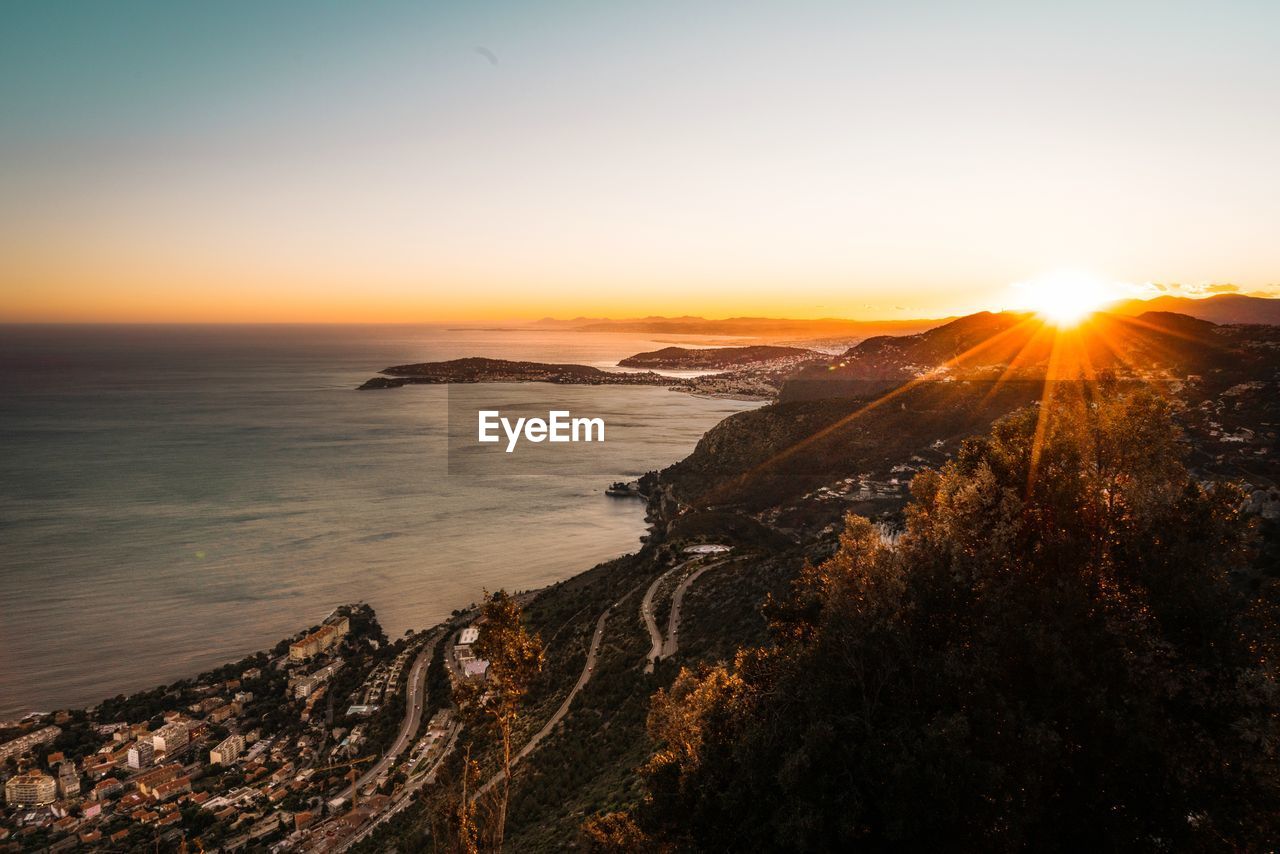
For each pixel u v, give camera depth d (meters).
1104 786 12.12
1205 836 11.87
